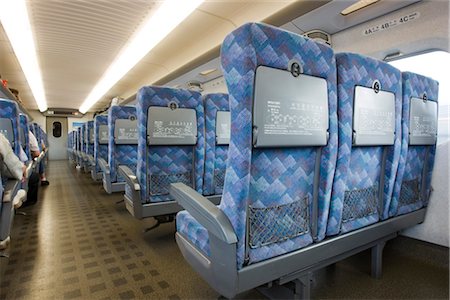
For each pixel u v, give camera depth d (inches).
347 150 61.0
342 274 87.7
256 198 52.5
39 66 287.4
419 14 104.1
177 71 251.3
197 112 105.0
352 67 59.7
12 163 88.5
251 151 48.5
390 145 72.2
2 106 119.1
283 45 49.1
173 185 67.2
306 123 53.2
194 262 62.9
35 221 150.0
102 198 214.1
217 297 75.1
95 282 83.1
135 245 113.6
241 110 47.3
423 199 93.0
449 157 93.7
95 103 590.6
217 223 49.6
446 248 94.0
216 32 197.5
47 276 86.8
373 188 74.2
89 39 206.8
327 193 59.6
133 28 184.9
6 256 100.3
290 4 127.7
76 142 446.9
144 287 80.2
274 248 54.7
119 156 161.0
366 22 122.2
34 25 179.5
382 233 76.0
